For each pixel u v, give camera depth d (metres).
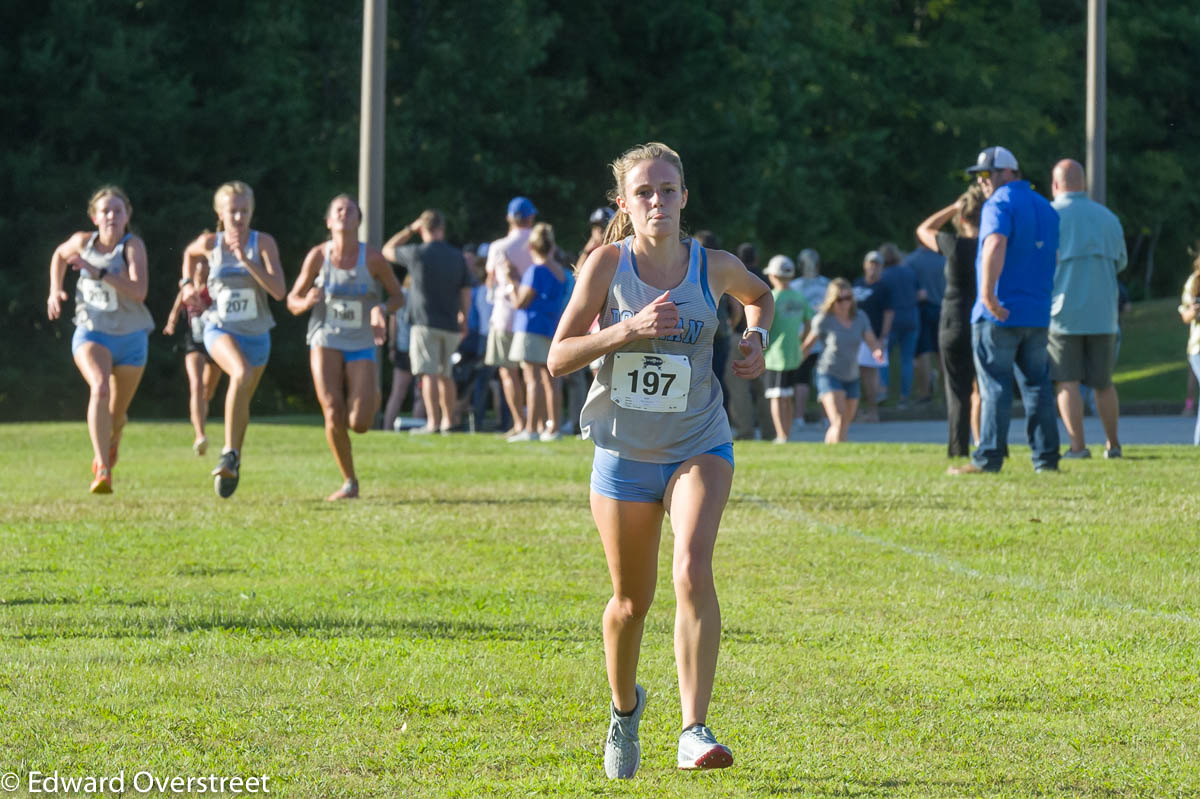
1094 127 47.97
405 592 18.89
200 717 13.12
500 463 34.75
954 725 13.05
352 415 27.55
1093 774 11.70
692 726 11.20
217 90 77.44
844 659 15.38
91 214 27.89
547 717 13.31
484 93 85.31
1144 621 17.06
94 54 71.94
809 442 42.34
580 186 89.75
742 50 97.56
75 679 14.29
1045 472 30.20
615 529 11.98
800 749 12.43
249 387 27.50
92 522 24.94
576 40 92.56
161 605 17.97
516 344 41.28
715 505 11.71
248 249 27.11
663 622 17.27
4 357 74.19
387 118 81.75
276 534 23.59
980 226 29.83
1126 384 67.12
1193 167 123.56
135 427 46.16
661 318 11.47
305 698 13.80
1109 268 32.72
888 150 106.75
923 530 23.31
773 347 43.91
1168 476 29.22
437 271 43.81
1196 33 120.19
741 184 92.31
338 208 26.89
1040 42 111.56
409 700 13.71
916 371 63.34
